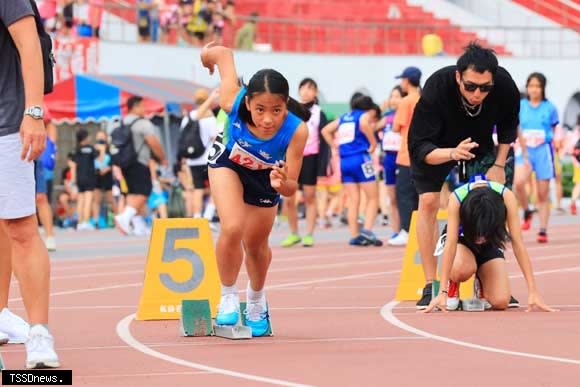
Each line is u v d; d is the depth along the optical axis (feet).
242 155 51.67
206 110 143.02
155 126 168.86
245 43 205.98
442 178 66.03
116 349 51.65
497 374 43.80
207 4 195.83
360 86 213.05
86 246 128.98
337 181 166.61
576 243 115.96
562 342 51.80
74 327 59.98
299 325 59.36
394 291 77.10
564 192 222.28
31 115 43.68
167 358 48.70
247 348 51.44
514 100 64.49
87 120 159.12
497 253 64.23
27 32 43.91
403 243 117.50
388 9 236.63
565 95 226.38
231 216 52.31
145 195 143.33
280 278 87.10
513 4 244.01
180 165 159.74
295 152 51.78
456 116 64.49
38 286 44.96
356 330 57.06
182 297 63.46
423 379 42.93
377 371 44.80
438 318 61.00
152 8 189.78
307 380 42.96
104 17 193.57
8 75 44.68
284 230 155.22
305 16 228.43
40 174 117.08
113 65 183.01
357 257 105.81
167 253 63.67
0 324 54.19
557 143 185.57
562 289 75.66
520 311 63.62
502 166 66.28
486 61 61.98
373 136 118.01
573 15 243.40
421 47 228.43
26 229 45.01
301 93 117.70
